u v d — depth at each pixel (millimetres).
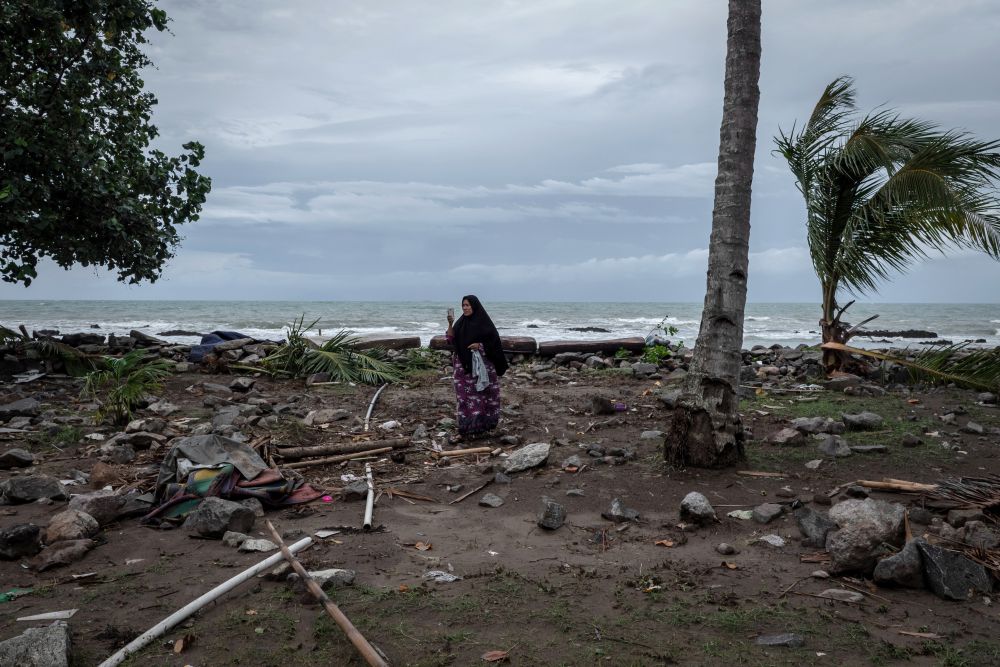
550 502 5293
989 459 6586
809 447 7074
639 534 5059
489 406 7992
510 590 3973
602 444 7551
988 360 10172
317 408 9711
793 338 34375
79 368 11953
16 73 11773
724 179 6371
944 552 4059
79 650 3268
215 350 13000
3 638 3406
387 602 3787
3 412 8688
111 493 5648
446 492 6195
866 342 32875
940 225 9938
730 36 6391
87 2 11406
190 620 3576
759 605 3781
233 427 7750
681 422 6520
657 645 3334
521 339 15438
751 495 5793
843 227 11125
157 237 13328
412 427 8664
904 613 3688
